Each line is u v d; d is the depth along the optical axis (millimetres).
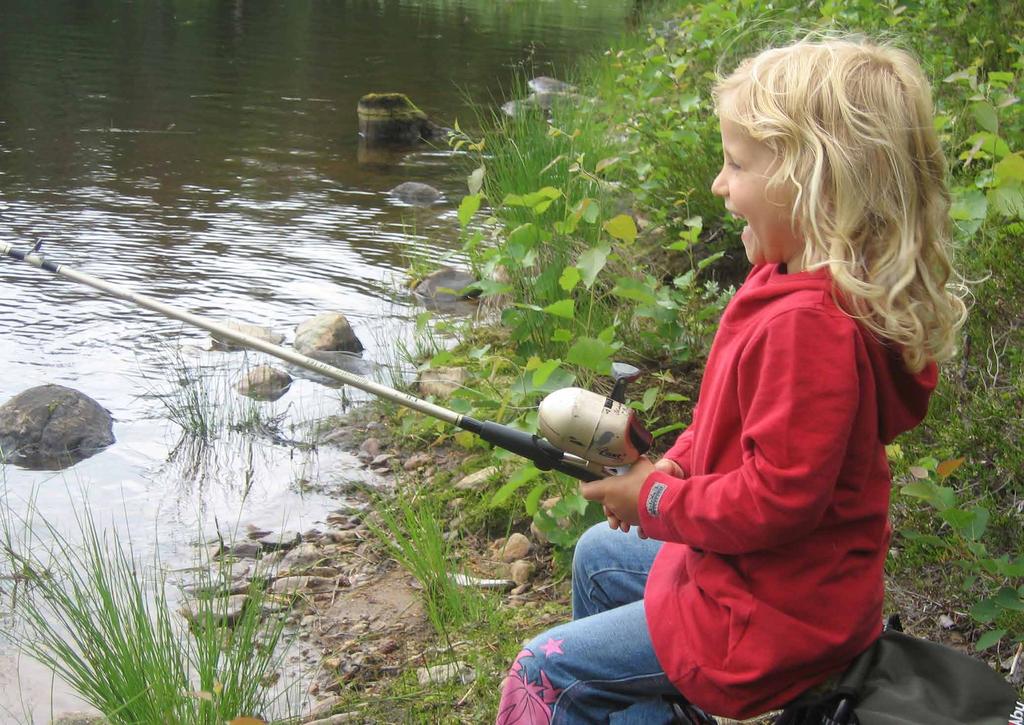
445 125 10477
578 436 2088
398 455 4594
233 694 2783
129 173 8641
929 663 1865
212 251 6969
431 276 6434
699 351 4480
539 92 11680
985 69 5180
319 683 3117
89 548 3895
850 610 1856
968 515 2674
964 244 3553
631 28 15227
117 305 6078
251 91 11914
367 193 8414
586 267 3717
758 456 1792
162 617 3168
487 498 3992
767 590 1858
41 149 9188
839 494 1852
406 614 3449
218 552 3895
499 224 6336
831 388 1761
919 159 1862
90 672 2992
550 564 3645
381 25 17531
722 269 5227
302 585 3654
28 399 4793
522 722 2049
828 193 1817
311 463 4559
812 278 1823
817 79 1839
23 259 2582
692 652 1896
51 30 14859
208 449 4672
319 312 6086
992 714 1792
